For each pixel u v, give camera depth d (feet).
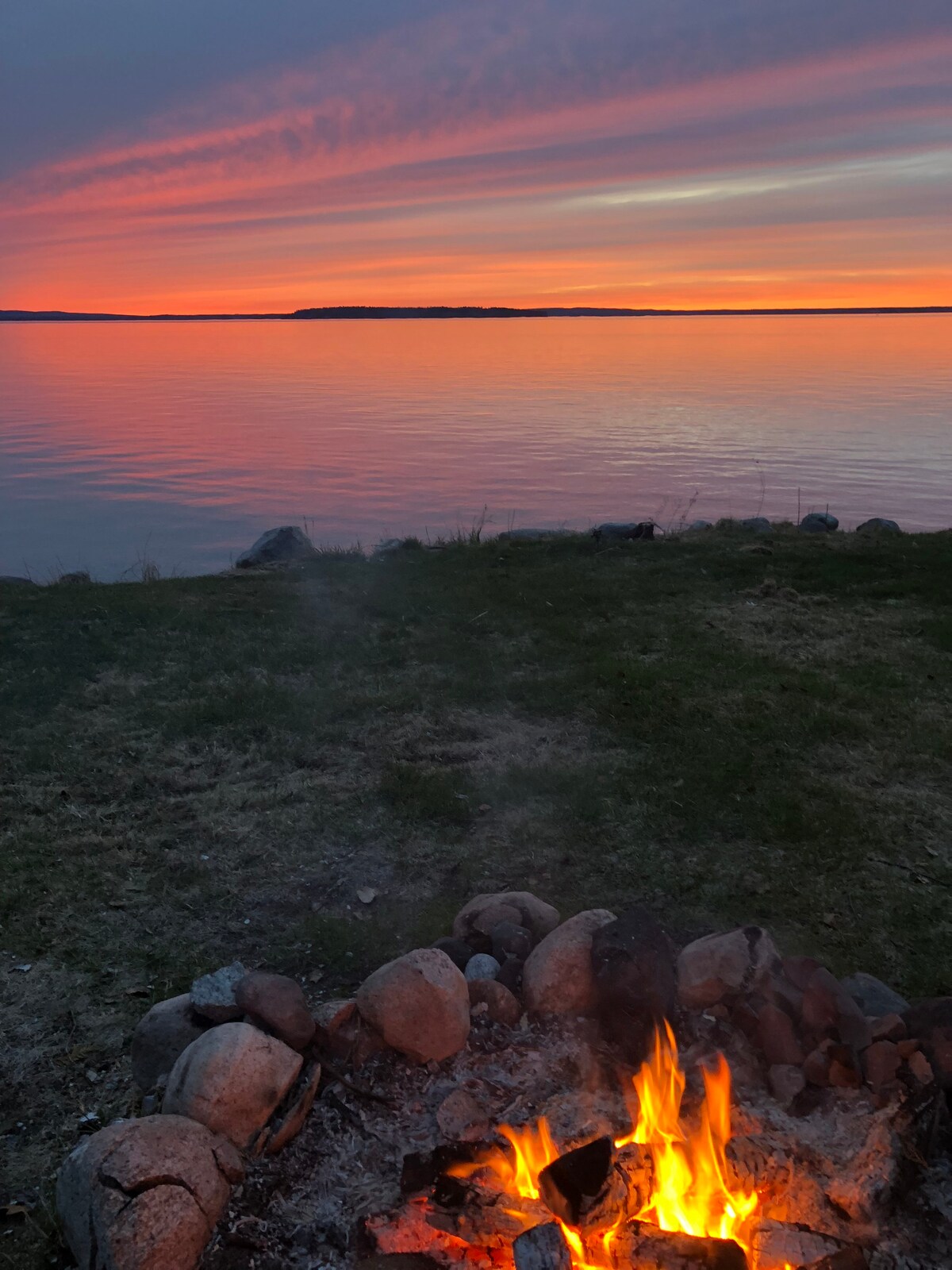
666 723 23.34
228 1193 9.30
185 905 16.11
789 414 234.38
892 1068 10.56
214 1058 10.09
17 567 80.33
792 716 23.50
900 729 22.84
